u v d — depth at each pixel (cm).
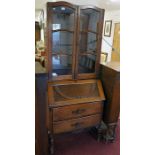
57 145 188
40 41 238
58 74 162
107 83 171
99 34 164
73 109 160
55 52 154
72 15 148
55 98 153
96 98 168
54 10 141
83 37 160
